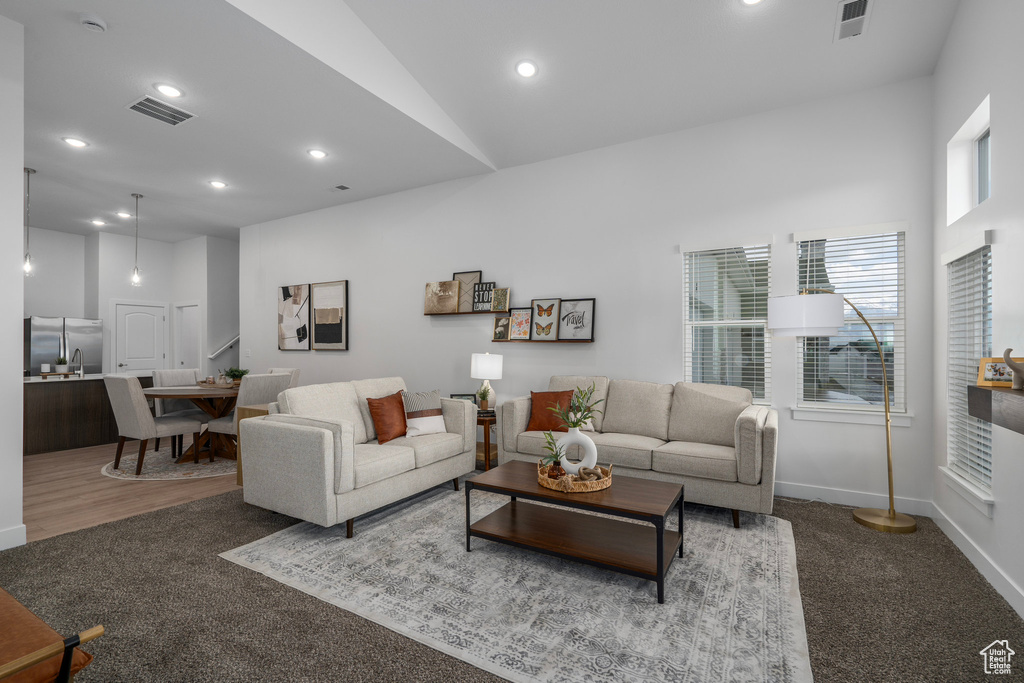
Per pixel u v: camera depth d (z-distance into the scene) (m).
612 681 1.77
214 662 1.87
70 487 4.18
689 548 2.90
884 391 3.28
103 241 7.69
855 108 3.67
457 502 3.77
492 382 5.19
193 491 4.06
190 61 3.18
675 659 1.89
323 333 6.43
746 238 4.01
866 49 3.31
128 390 4.55
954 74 3.02
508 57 3.71
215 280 8.10
